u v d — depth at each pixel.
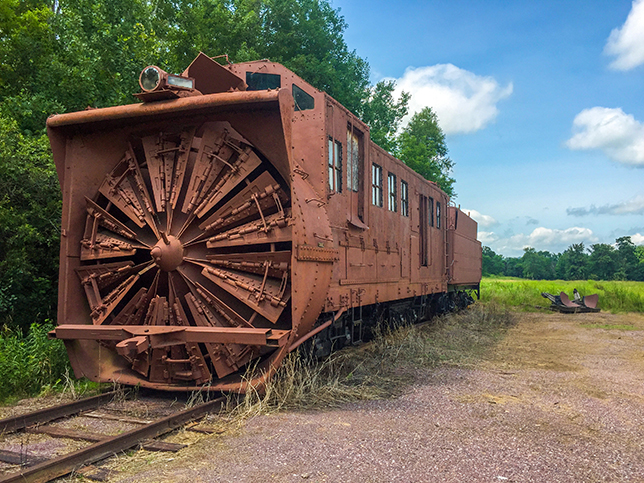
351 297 8.24
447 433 4.94
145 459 4.10
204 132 6.14
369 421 5.32
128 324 6.39
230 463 4.03
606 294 25.98
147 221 6.23
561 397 6.59
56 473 3.70
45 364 6.93
